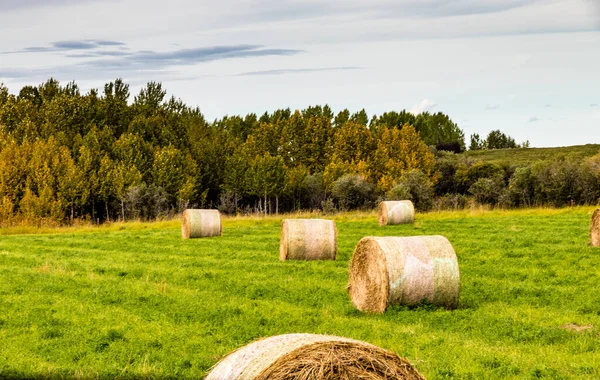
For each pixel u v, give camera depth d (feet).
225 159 301.84
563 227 112.37
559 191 195.11
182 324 51.90
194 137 353.72
